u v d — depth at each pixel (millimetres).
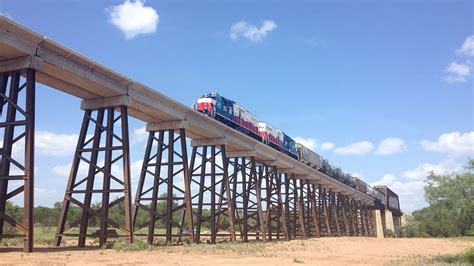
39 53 23031
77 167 28953
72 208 93312
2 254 20891
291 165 57875
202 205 39844
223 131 40875
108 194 28484
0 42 21047
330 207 79562
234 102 45812
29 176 21547
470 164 84688
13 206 64812
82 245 27953
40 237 44125
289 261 23500
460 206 84312
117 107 29312
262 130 51250
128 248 26500
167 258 22688
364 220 105750
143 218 84062
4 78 23562
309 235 66438
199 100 40406
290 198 62844
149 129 35625
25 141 21859
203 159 41000
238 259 23672
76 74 25172
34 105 22500
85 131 29500
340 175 84500
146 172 34750
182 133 34594
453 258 24609
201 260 22297
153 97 31391
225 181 40062
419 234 94062
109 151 28797
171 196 33938
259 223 48562
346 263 23406
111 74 27266
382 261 24984
